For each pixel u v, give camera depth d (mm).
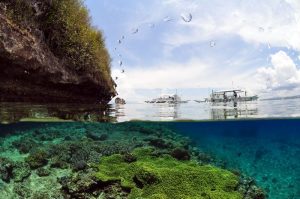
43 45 8477
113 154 8633
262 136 17078
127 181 7297
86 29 10383
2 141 9992
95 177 7168
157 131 13477
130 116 13211
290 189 8617
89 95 11531
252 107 13523
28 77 8211
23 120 10938
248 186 8047
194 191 7035
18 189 7051
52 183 7422
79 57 9883
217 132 16797
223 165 9758
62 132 11547
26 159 8125
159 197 6488
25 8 7840
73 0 10117
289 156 11992
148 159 8617
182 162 8828
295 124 15570
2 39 6859
